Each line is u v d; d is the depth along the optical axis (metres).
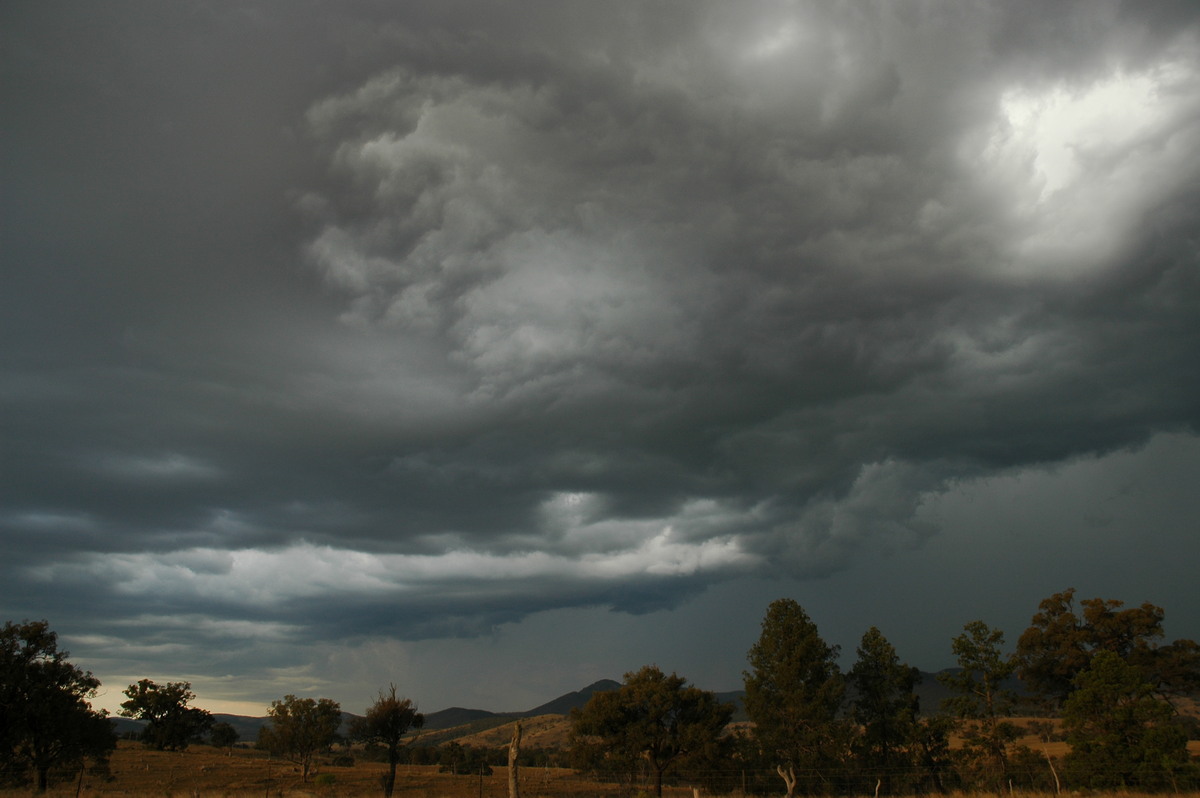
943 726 64.12
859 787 62.47
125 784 66.56
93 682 60.97
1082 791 43.62
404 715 63.66
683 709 68.81
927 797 53.28
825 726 61.97
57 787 59.81
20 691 56.59
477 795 63.75
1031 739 80.75
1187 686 65.00
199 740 140.62
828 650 67.44
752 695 65.50
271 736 80.31
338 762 113.00
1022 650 71.56
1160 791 42.91
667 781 72.94
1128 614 67.38
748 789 63.84
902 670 68.56
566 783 75.50
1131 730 45.84
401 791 67.00
